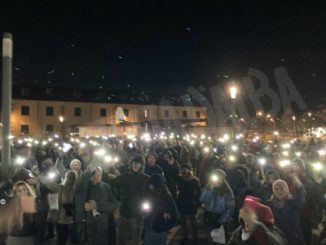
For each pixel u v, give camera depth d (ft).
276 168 33.55
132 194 24.35
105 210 24.48
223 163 35.50
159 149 55.47
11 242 18.11
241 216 12.64
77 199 24.94
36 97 187.11
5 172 18.37
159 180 21.04
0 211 18.11
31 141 74.38
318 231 26.17
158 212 20.77
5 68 17.87
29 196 18.53
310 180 25.32
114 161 36.91
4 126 18.07
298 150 54.49
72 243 26.99
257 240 12.21
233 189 28.86
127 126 114.62
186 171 28.68
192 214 28.25
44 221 26.37
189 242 29.27
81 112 194.70
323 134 101.40
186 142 66.33
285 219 19.30
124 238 24.66
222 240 23.67
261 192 27.55
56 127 189.37
